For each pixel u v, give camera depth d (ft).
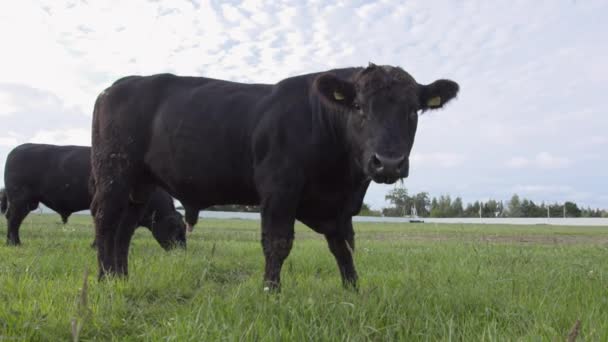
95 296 15.31
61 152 41.63
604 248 40.37
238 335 10.94
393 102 15.28
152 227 39.06
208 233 64.95
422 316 12.82
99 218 21.56
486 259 28.48
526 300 15.07
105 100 22.54
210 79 21.45
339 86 15.93
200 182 19.75
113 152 21.79
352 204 18.85
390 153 14.46
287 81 18.90
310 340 10.96
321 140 17.33
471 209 304.71
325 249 36.06
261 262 27.55
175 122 20.18
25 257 25.59
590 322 11.73
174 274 19.86
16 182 40.45
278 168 17.44
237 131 18.75
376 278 21.07
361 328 11.08
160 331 12.04
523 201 313.32
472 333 11.71
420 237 66.49
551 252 36.09
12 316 12.57
